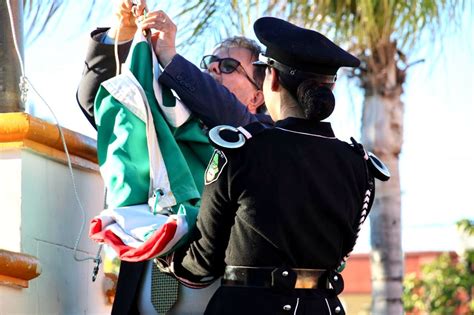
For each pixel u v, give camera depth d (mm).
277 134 4566
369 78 12703
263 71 5758
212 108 5172
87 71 5449
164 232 4555
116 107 5047
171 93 5180
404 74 12656
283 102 4688
